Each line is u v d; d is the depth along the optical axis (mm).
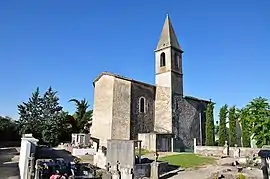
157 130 34438
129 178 17547
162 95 35531
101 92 33031
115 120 30703
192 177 18859
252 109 35062
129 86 32406
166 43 37219
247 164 23359
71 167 16906
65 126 43344
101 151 21594
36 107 43375
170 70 35906
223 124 37438
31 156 14516
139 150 19922
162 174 19500
